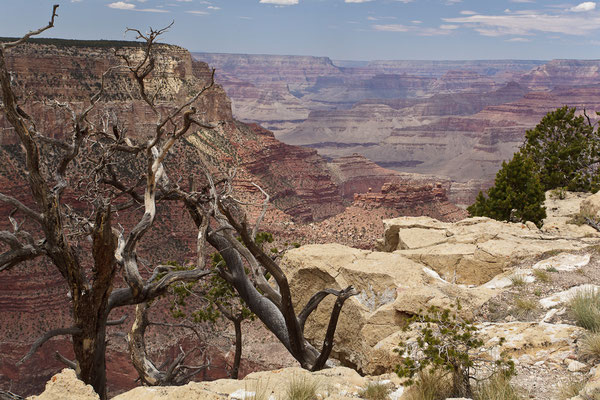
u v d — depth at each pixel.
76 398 7.09
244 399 8.16
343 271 16.69
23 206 11.94
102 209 12.02
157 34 13.84
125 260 13.62
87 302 12.62
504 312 13.16
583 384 8.28
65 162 12.78
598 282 14.32
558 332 10.77
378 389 8.91
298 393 8.27
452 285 15.03
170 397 7.54
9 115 11.40
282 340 16.34
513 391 8.43
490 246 18.27
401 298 13.69
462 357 8.68
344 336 15.95
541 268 15.81
